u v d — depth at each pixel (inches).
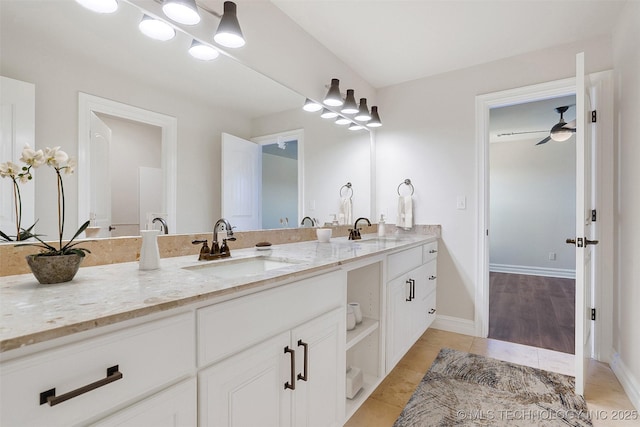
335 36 86.6
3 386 19.7
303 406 44.8
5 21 38.2
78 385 22.7
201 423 31.0
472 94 103.3
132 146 50.7
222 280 36.4
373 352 68.2
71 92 43.7
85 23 45.2
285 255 59.2
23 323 22.1
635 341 66.6
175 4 49.6
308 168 89.8
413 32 84.2
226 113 66.2
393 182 117.6
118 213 48.7
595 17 77.0
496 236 217.2
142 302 27.4
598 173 84.3
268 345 38.7
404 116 115.6
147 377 26.8
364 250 66.5
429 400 67.3
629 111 71.2
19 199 38.8
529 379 75.6
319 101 90.0
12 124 38.4
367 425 59.7
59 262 34.0
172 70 56.1
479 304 102.0
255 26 69.9
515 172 210.7
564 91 89.8
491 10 74.6
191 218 59.7
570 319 120.0
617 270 80.0
